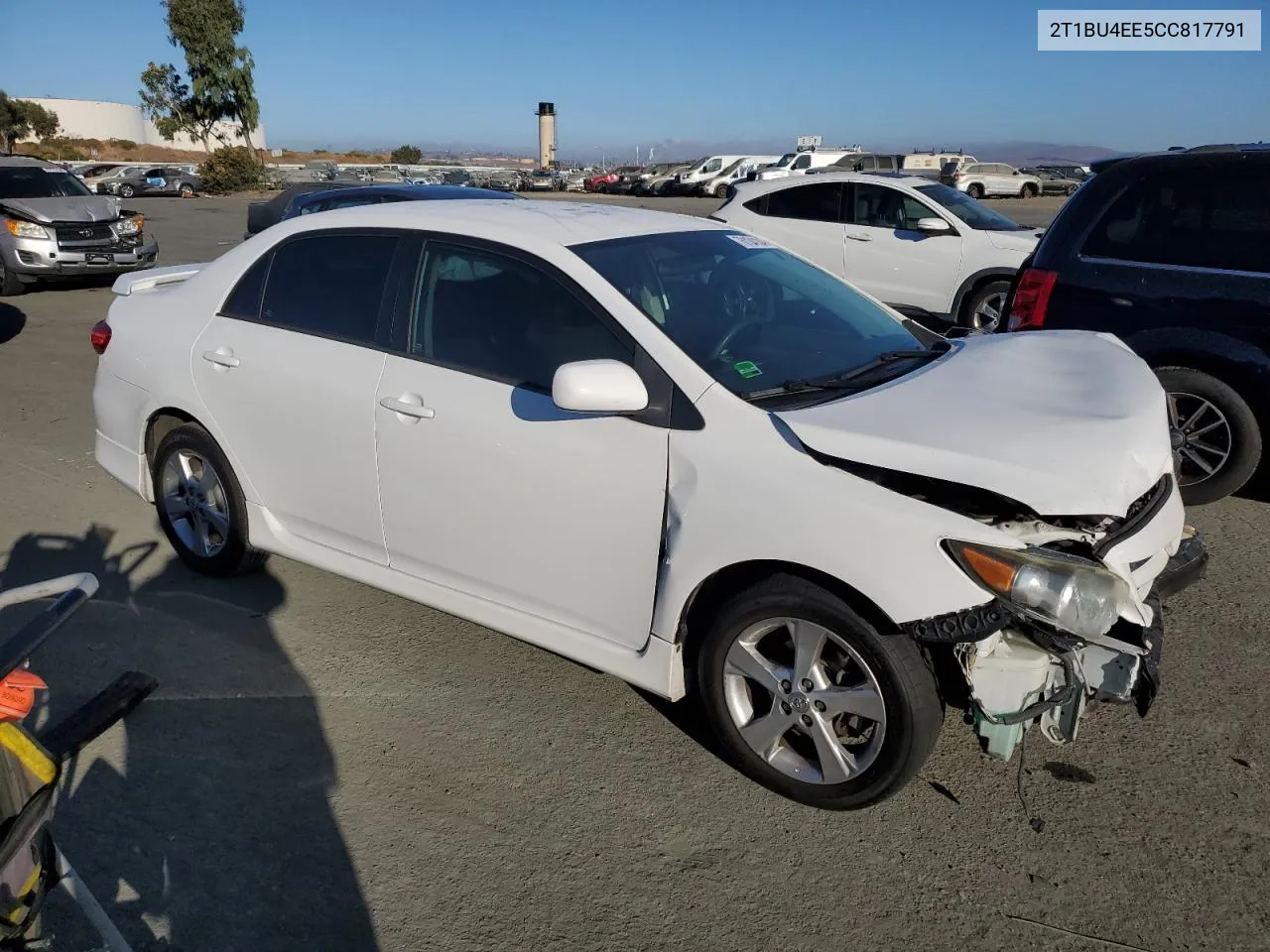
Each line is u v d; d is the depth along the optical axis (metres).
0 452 6.47
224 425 4.16
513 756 3.31
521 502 3.31
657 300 3.31
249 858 2.85
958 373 3.27
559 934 2.57
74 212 13.50
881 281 10.16
